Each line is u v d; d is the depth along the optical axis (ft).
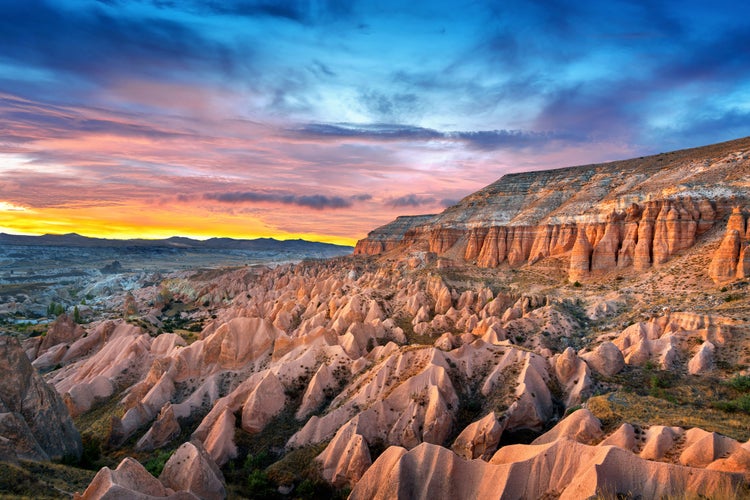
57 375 244.63
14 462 108.37
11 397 131.75
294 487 131.03
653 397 137.59
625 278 297.74
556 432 120.88
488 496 104.83
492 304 294.66
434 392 147.23
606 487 88.74
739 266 230.68
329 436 150.20
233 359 213.05
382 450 140.05
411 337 260.01
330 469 133.39
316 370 194.18
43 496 97.30
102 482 94.32
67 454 136.98
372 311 298.56
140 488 99.81
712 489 82.94
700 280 245.65
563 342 227.20
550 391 154.30
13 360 135.95
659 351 176.96
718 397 139.74
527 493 102.12
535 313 253.24
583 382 152.05
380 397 156.46
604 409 127.34
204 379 205.67
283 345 215.31
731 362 159.74
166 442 165.68
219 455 152.35
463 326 267.39
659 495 86.53
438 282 351.46
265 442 159.22
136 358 231.50
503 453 115.03
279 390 178.60
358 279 458.50
